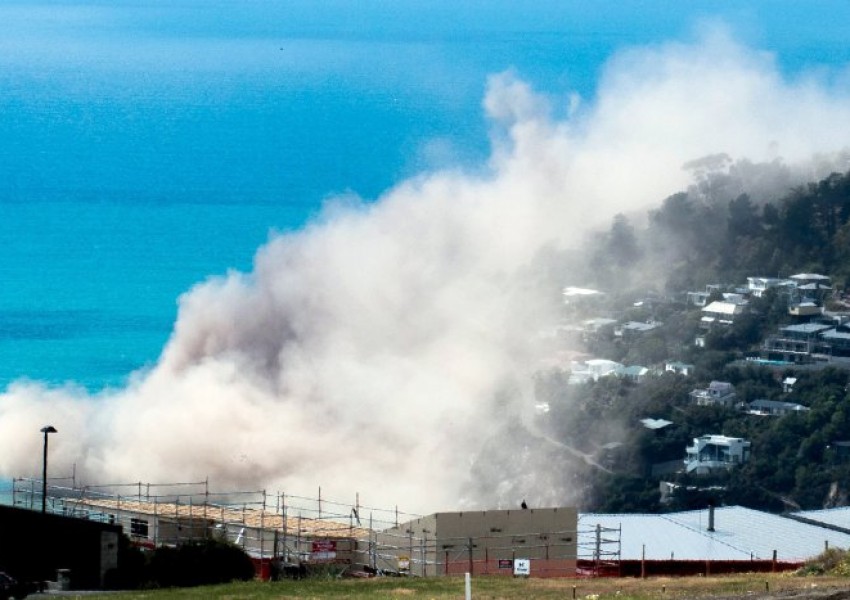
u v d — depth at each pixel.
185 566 171.12
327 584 157.88
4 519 163.50
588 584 158.75
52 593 152.25
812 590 143.62
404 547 193.62
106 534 165.88
